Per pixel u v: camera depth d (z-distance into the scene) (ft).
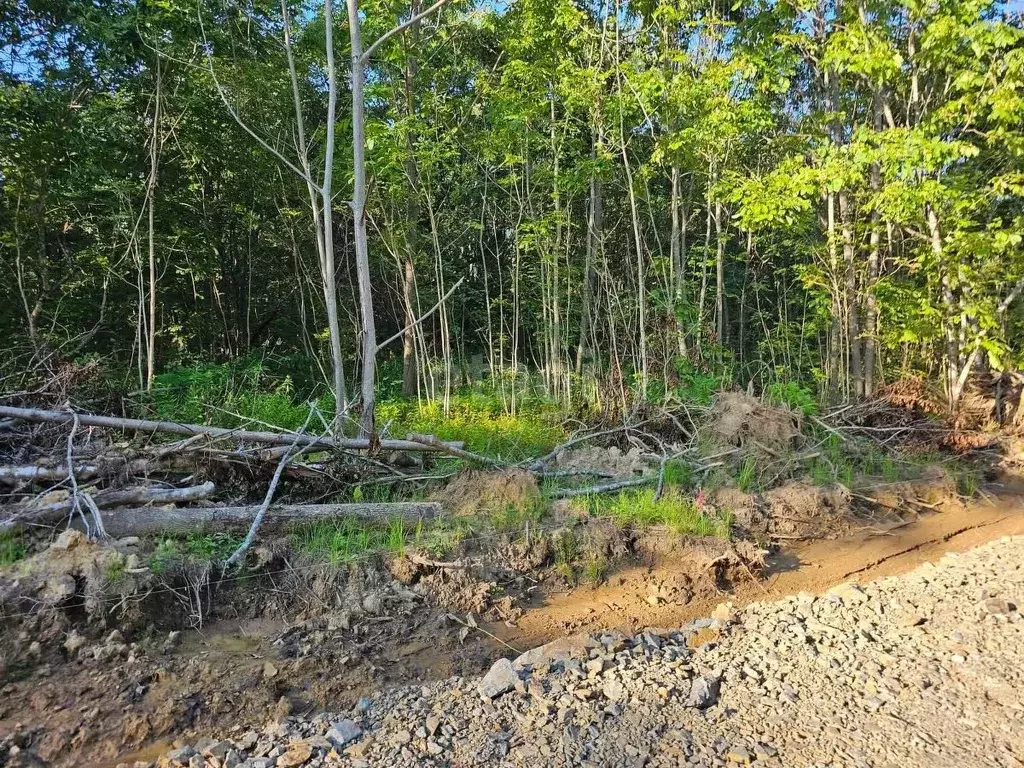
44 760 9.23
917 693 10.58
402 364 52.26
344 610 13.44
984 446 28.32
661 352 35.53
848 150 29.35
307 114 42.04
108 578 12.02
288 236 49.96
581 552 16.42
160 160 39.29
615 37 34.58
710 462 22.67
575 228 49.73
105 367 24.17
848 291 36.55
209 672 11.12
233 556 13.67
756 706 10.30
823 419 27.94
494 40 43.57
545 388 41.65
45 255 38.17
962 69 29.60
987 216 35.12
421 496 18.42
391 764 8.98
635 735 9.52
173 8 30.73
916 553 18.19
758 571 16.47
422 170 38.65
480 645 12.91
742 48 32.78
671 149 33.40
